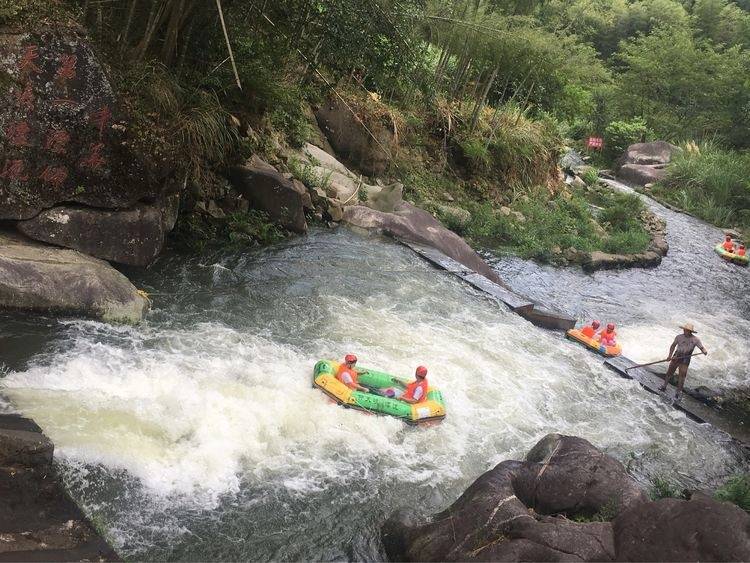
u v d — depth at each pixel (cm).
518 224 1864
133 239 936
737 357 1355
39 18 829
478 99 2030
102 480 588
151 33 955
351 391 785
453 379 914
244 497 621
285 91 1373
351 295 1104
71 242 885
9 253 818
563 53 2047
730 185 2841
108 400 684
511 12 2028
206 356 815
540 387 964
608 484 619
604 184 2800
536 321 1245
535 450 692
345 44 1170
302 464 684
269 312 979
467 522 561
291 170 1448
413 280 1232
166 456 635
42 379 692
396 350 955
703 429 976
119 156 900
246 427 702
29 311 800
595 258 1778
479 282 1302
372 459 720
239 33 1147
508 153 2066
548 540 521
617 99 3750
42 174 849
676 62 3609
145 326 858
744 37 4356
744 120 3572
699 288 1812
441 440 781
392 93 1856
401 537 592
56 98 838
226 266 1094
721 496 751
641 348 1298
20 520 502
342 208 1446
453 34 1788
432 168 1925
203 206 1183
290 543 582
